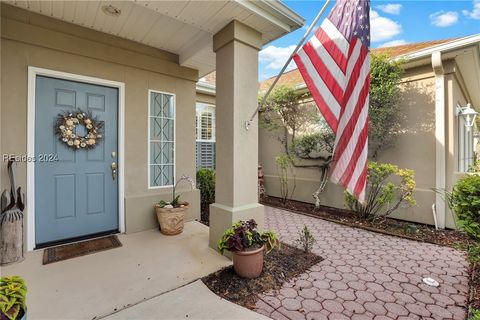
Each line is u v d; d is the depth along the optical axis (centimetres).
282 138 672
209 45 341
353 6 225
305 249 302
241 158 288
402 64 429
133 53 363
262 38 318
